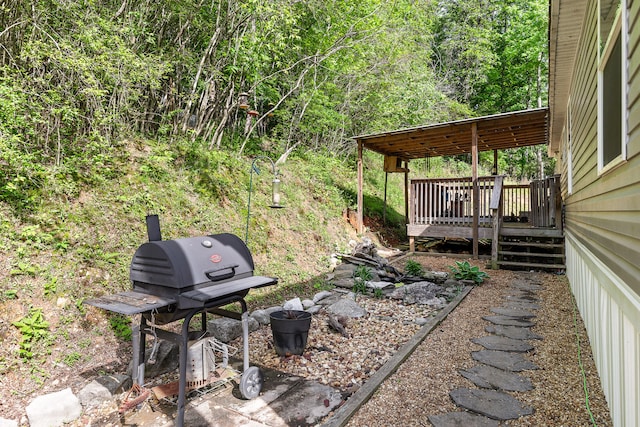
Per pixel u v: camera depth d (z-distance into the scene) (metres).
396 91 14.05
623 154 2.25
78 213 4.46
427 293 5.68
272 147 10.30
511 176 21.55
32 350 3.15
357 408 2.64
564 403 2.71
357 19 10.11
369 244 8.94
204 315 3.31
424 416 2.56
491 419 2.51
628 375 2.16
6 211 3.93
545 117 8.29
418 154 12.43
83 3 5.05
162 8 6.51
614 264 2.65
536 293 5.90
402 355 3.51
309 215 8.31
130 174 5.48
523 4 19.48
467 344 3.83
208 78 7.36
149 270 2.62
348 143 13.51
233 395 2.93
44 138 4.83
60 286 3.70
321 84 10.34
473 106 22.12
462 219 9.22
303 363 3.49
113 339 3.61
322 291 5.94
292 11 7.84
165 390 2.68
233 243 2.96
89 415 2.71
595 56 3.69
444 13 22.70
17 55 4.56
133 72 5.18
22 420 2.58
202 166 6.75
